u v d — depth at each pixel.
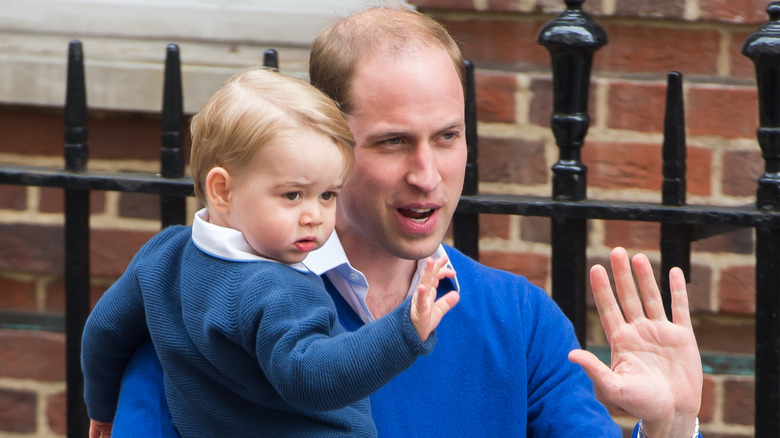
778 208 7.47
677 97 7.64
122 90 10.22
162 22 10.96
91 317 5.97
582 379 6.59
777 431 7.70
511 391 6.27
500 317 6.40
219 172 5.39
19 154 10.64
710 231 7.84
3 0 11.10
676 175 7.70
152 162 10.50
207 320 5.28
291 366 4.94
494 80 9.66
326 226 5.44
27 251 10.64
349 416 5.59
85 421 8.65
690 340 5.76
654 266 9.91
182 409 5.66
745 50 7.32
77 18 10.98
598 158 9.73
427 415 6.13
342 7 10.87
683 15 9.39
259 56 10.67
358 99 5.82
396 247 6.01
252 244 5.41
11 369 10.80
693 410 5.75
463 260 6.61
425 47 5.84
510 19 9.62
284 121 5.27
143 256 5.93
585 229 8.01
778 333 7.60
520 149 9.74
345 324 6.17
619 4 9.44
